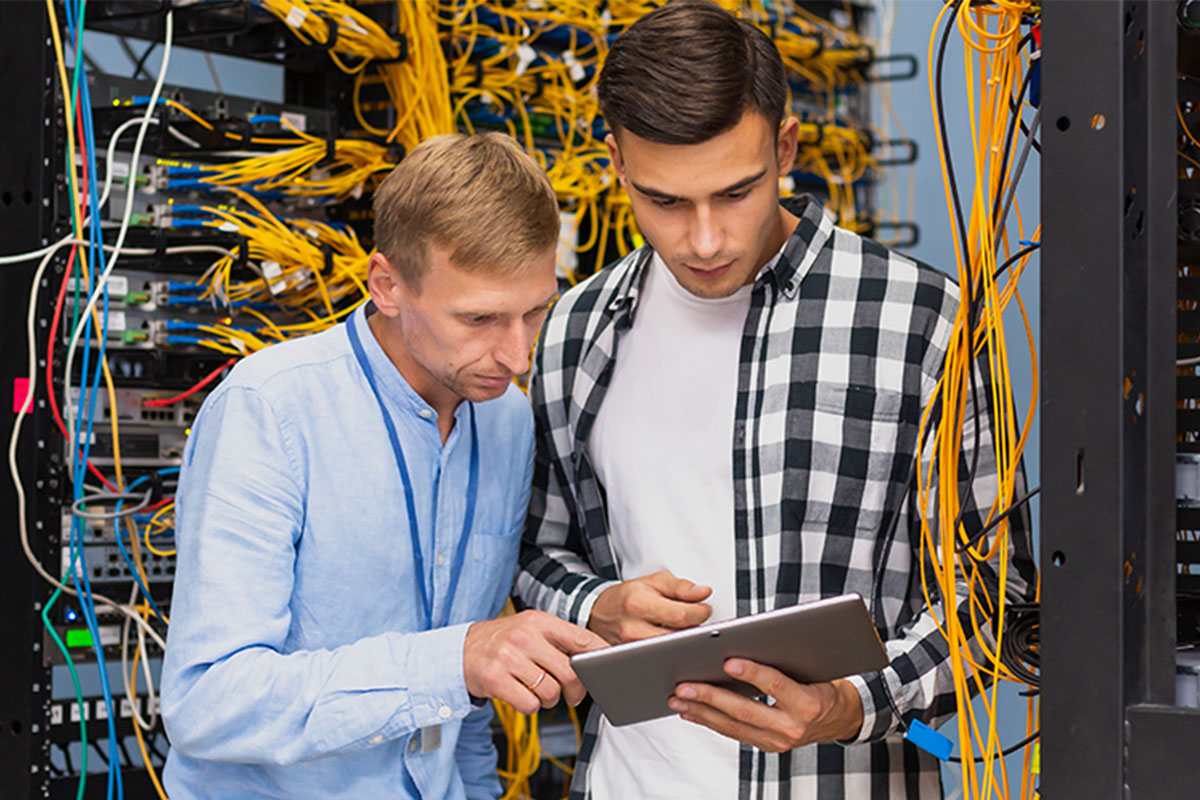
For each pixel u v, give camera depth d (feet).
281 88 10.08
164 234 6.35
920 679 4.24
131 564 6.27
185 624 3.88
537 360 5.11
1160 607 3.10
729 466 4.55
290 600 4.08
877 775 4.44
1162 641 3.10
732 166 3.92
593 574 5.04
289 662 3.81
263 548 3.91
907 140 9.89
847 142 9.25
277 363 4.11
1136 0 3.11
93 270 5.97
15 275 6.20
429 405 4.25
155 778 6.36
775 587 4.44
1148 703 3.09
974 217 3.87
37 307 6.12
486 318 3.78
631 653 3.61
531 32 7.52
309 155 6.63
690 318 4.67
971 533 4.40
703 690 3.80
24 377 6.17
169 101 6.32
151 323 6.46
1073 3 3.12
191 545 3.94
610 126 4.19
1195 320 3.67
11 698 6.12
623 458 4.75
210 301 6.60
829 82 9.23
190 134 6.37
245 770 4.18
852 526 4.45
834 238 4.68
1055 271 3.14
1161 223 3.08
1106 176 3.09
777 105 4.03
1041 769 3.13
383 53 6.77
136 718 6.26
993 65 3.82
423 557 4.27
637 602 4.26
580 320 4.99
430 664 3.78
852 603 3.51
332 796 4.14
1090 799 3.08
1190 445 3.52
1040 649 3.14
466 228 3.62
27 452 6.13
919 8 10.60
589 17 7.61
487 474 4.50
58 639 6.03
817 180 9.40
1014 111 3.78
